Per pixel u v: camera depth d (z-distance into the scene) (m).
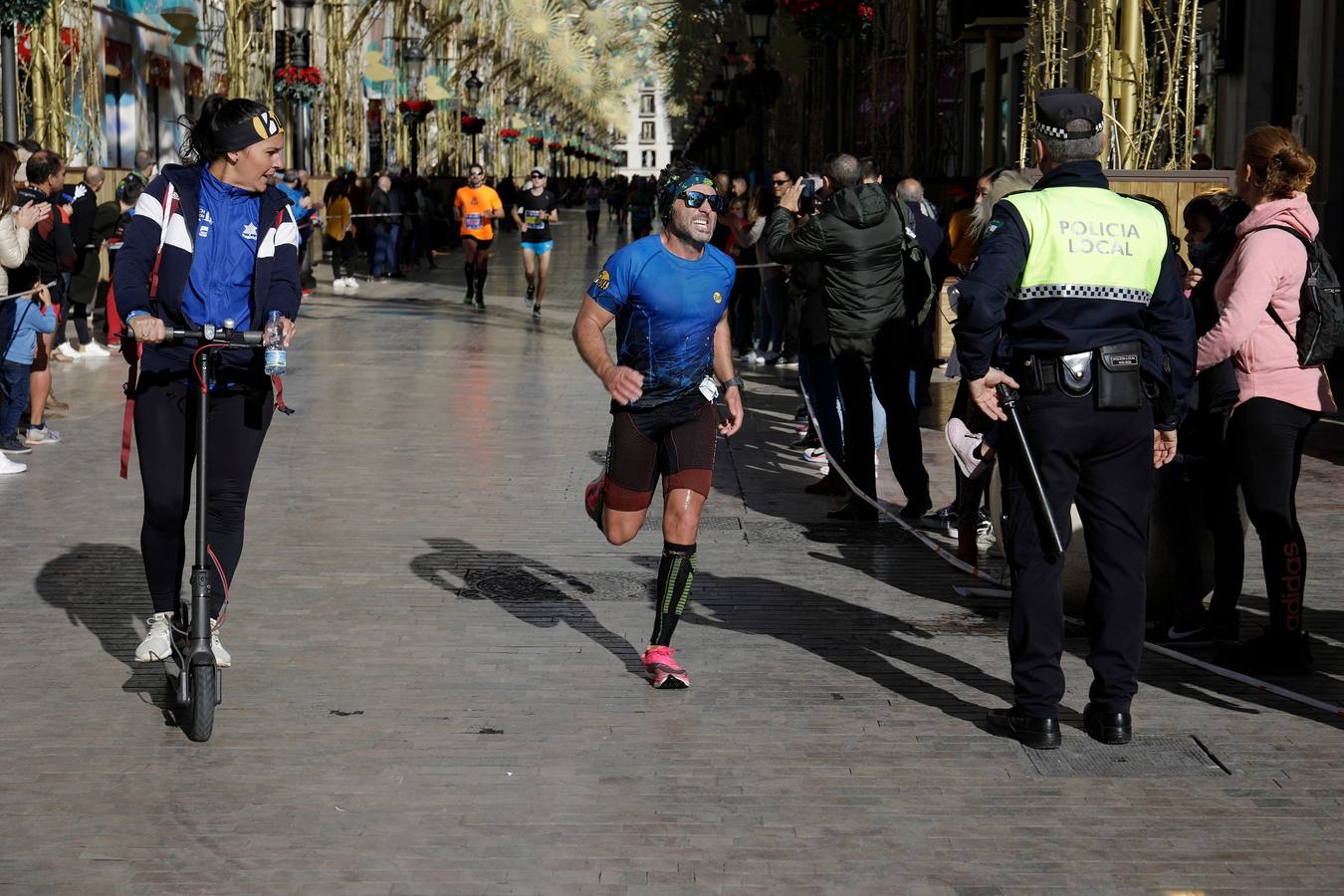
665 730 7.82
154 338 7.51
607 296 8.48
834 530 12.83
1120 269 7.52
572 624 9.80
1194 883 6.07
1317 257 8.58
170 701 8.19
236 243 8.20
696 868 6.14
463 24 77.12
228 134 8.07
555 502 13.60
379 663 8.88
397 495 13.80
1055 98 7.70
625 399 8.21
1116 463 7.64
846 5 37.03
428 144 77.31
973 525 11.39
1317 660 9.22
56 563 11.19
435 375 22.45
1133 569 7.68
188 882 5.98
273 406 8.51
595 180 73.88
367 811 6.70
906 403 13.18
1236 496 9.30
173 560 8.49
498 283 43.75
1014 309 7.62
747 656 9.16
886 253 12.92
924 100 37.09
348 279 40.22
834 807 6.81
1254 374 8.76
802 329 14.16
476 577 10.93
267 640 9.33
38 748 7.46
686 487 8.56
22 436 16.44
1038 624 7.62
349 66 60.69
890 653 9.29
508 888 5.95
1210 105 27.67
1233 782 7.19
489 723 7.88
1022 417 7.59
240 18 42.69
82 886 5.94
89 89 32.56
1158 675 8.94
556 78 99.69
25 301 15.24
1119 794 7.02
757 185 27.25
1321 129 23.80
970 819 6.69
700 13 61.56
